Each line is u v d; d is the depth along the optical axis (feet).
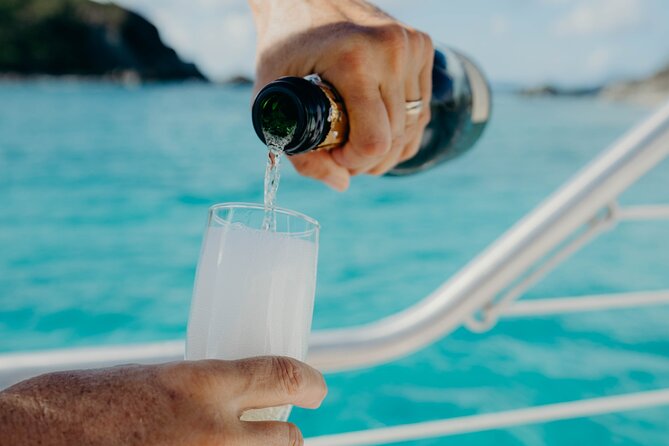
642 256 28.89
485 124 3.60
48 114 61.00
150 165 44.06
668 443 14.83
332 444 3.28
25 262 27.53
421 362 18.86
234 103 79.25
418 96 2.78
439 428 3.50
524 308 3.64
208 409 1.63
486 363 18.83
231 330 2.00
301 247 2.09
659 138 3.26
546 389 17.49
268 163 2.41
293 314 2.06
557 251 3.58
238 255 2.03
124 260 28.25
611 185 3.28
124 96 83.56
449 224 33.32
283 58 2.61
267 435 1.72
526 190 40.73
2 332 22.08
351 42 2.46
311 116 2.32
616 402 3.89
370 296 24.41
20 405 1.59
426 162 3.47
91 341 21.89
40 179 39.83
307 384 1.79
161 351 2.72
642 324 21.48
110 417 1.60
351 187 37.99
